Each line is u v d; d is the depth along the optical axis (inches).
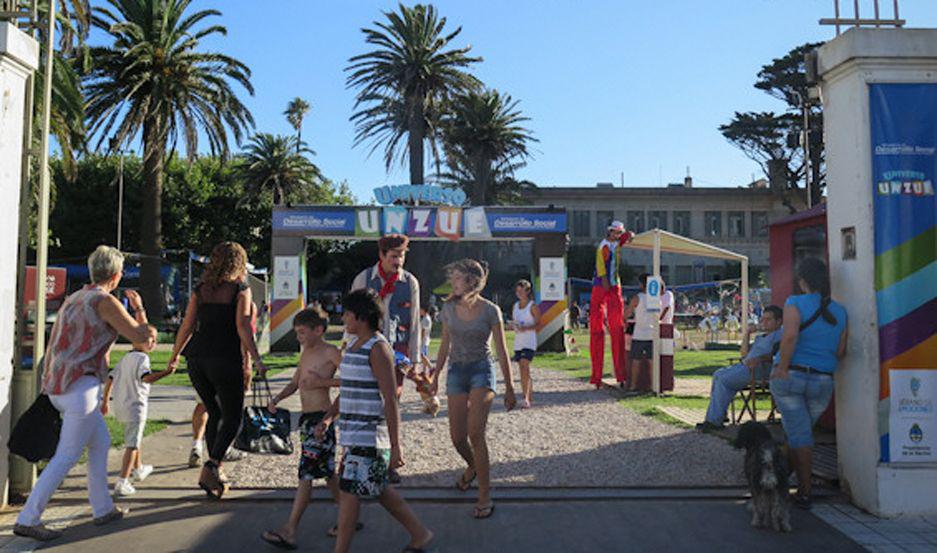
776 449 189.8
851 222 213.5
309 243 2225.6
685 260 2618.1
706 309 1583.4
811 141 2139.5
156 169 1197.7
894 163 208.7
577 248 2443.4
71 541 178.1
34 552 170.9
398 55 1505.9
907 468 201.3
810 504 206.8
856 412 210.5
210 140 1220.5
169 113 1135.6
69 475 242.4
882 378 204.5
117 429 325.7
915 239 207.3
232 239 1957.4
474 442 198.5
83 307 183.5
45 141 221.1
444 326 211.3
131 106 1120.2
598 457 265.6
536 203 2596.0
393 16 1513.3
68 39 654.5
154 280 1197.7
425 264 1544.0
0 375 203.2
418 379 234.5
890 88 210.4
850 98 213.6
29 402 212.8
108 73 1104.2
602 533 185.0
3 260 203.9
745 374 313.4
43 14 397.4
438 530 186.4
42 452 178.5
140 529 186.9
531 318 397.7
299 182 2026.3
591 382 490.6
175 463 261.1
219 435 209.2
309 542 178.1
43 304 217.9
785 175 2313.0
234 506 206.2
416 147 1541.6
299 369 187.6
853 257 213.2
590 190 2610.7
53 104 693.3
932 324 205.5
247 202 1931.6
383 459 155.8
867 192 207.8
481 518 195.9
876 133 209.0
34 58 213.6
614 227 482.6
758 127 2210.9
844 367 216.7
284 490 222.4
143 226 1198.3
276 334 831.7
